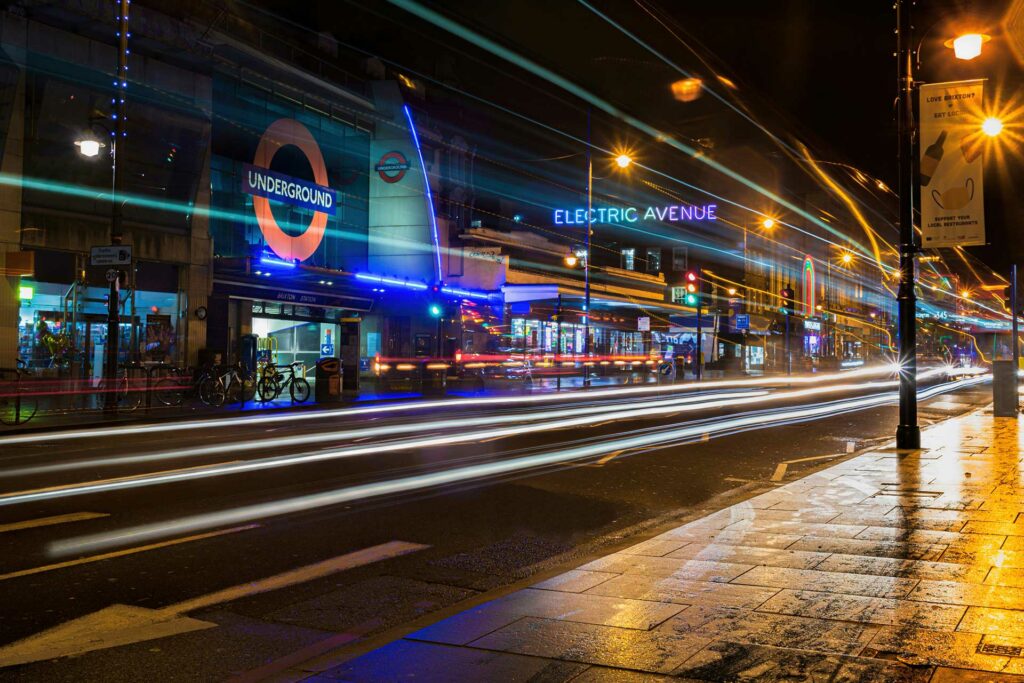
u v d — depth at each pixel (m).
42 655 4.99
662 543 7.48
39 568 6.96
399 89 44.25
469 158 51.47
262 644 5.23
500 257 47.62
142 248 28.80
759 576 6.31
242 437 17.22
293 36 40.47
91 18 26.09
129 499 10.05
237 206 33.94
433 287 38.97
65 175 26.59
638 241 69.12
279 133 36.16
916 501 9.47
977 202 13.18
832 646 4.68
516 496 10.58
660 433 18.50
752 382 47.16
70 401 25.36
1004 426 18.89
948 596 5.71
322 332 40.94
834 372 70.00
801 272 83.88
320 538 8.18
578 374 55.12
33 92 25.47
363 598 6.27
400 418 22.41
